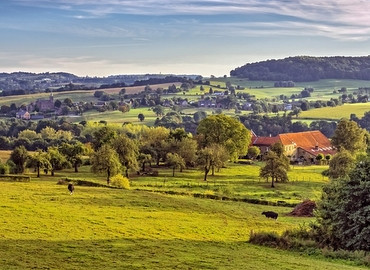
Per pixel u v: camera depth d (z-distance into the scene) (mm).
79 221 52719
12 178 96688
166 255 40000
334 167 120000
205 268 36125
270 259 40531
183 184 110062
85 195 73188
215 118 158000
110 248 41469
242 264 37938
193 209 69062
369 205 46125
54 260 36156
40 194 71625
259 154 191625
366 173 48312
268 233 49875
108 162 106438
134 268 35000
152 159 150750
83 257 37594
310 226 51000
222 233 53562
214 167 136375
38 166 121188
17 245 40094
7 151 180875
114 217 57000
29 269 33062
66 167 135125
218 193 93500
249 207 79188
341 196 48188
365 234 45062
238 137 157750
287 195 102312
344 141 163750
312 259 42500
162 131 181875
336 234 47469
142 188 94312
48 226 48719
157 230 51750
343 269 37594
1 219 50156
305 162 192250
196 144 154750
